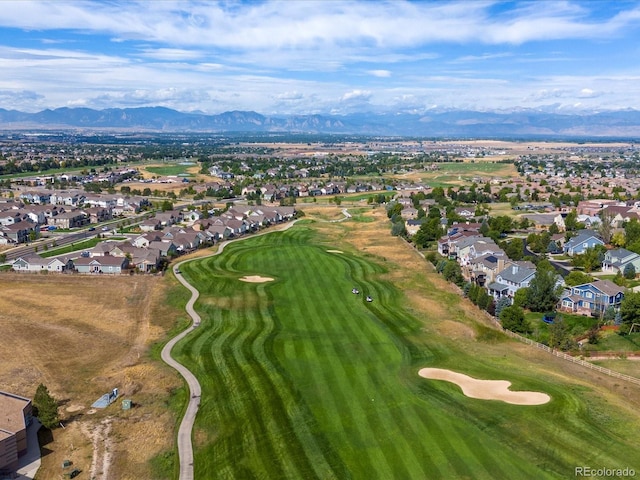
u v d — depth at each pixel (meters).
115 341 79.44
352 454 50.00
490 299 94.06
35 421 57.28
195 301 97.00
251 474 47.72
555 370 69.50
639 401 61.09
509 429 53.47
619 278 100.56
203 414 58.19
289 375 66.81
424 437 52.41
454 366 69.25
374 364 69.81
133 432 54.97
